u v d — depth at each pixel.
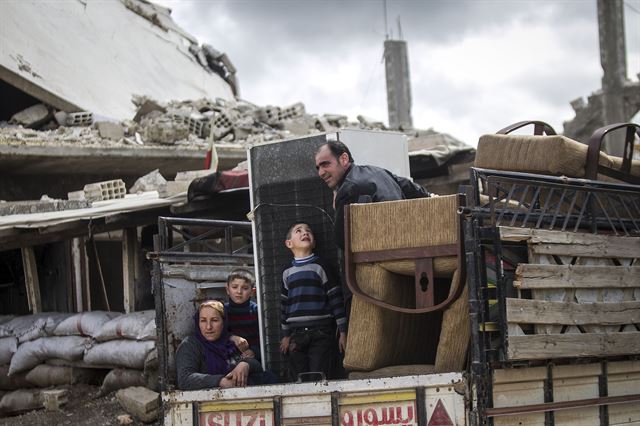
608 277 5.52
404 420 5.05
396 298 5.57
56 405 10.28
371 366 5.52
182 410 5.61
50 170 18.72
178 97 28.69
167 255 6.63
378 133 6.66
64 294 13.77
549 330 5.16
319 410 5.25
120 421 9.42
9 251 14.39
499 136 6.26
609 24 25.55
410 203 5.36
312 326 6.11
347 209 5.52
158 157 18.67
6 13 24.00
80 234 11.73
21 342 11.34
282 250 6.46
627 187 5.84
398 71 29.55
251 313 6.71
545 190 6.13
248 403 5.44
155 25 32.84
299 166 6.43
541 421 5.17
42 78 21.78
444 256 5.25
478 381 4.88
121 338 10.41
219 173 10.58
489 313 5.03
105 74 25.66
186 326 6.65
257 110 23.05
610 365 5.55
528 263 5.18
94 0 30.11
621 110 25.41
